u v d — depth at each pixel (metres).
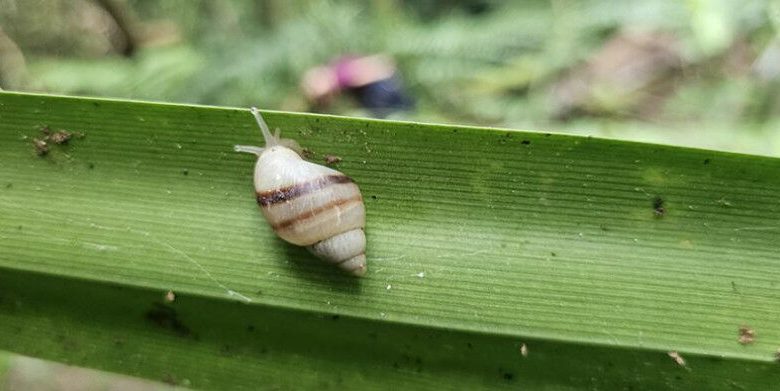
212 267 0.06
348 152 0.06
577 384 0.06
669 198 0.06
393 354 0.06
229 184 0.06
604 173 0.06
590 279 0.06
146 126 0.06
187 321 0.06
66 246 0.06
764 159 0.06
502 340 0.06
